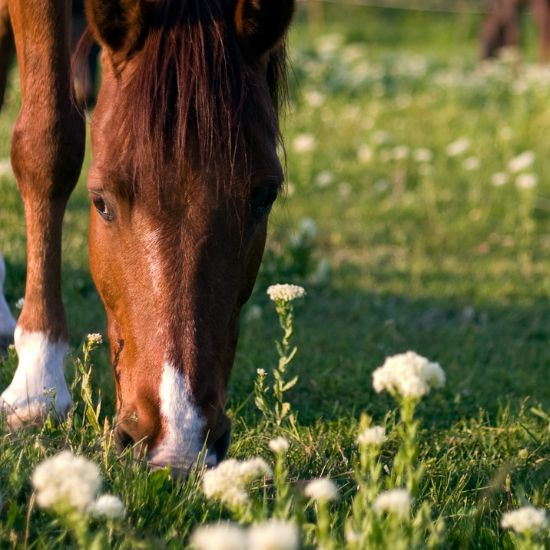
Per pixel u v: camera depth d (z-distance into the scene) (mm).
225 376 4465
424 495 4566
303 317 8656
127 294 4215
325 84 20766
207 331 4102
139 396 4047
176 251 4117
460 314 9148
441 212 12461
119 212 4230
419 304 9344
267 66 4949
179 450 3914
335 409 6020
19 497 3859
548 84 20266
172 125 4148
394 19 37281
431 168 14188
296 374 6809
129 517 3648
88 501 2936
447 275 10297
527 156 12484
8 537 3498
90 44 4984
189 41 4297
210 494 3311
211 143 4133
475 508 4277
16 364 5789
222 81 4262
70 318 7652
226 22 4520
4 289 8125
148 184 4125
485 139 16203
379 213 12297
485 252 11164
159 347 4043
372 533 3168
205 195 4141
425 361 3295
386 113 18750
